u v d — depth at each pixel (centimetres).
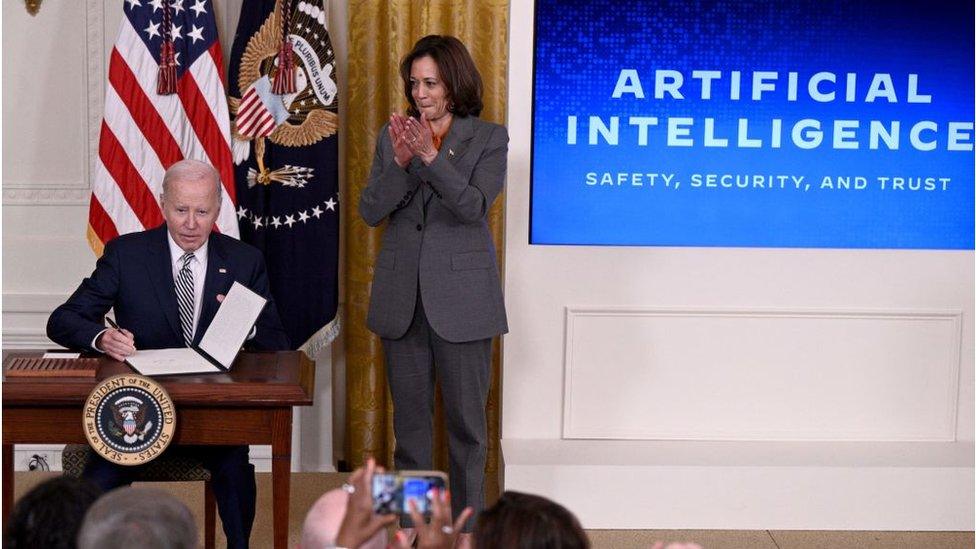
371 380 420
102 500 151
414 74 330
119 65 396
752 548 359
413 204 338
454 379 338
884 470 374
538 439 395
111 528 145
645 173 389
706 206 392
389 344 345
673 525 375
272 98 406
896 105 391
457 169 330
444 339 331
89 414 260
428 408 349
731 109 389
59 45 421
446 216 335
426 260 333
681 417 397
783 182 392
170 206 302
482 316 334
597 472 372
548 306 390
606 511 374
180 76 400
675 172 390
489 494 425
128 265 308
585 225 391
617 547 357
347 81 421
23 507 162
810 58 388
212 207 304
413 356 343
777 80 389
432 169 316
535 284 389
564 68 384
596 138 388
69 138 425
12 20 418
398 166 328
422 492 166
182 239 304
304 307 411
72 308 301
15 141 423
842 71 389
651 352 394
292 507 395
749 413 398
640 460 376
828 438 400
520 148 380
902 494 376
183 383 269
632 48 385
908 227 396
